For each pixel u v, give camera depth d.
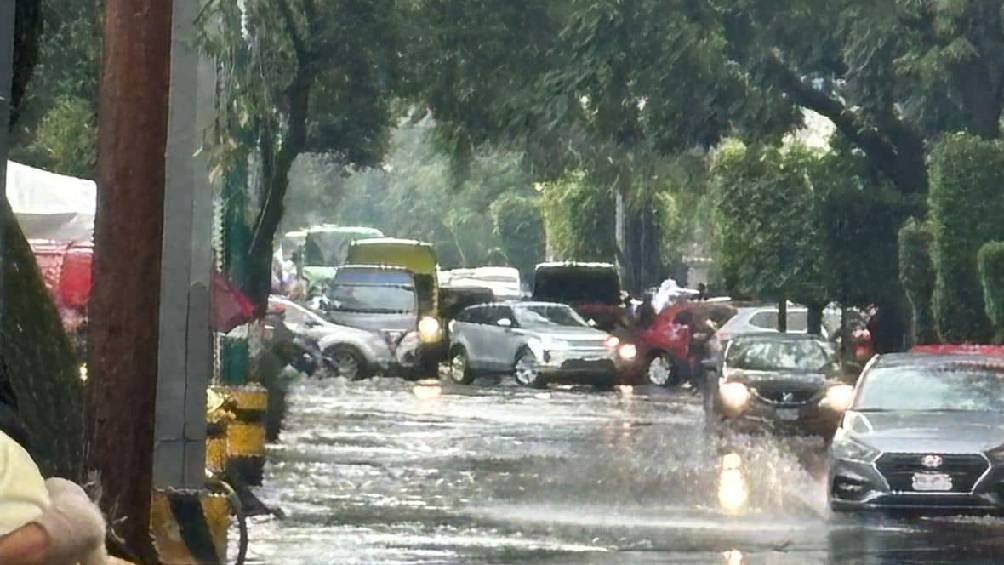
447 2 71.31
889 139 70.69
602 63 64.12
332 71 65.75
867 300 73.44
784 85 67.75
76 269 38.44
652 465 48.72
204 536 24.66
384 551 32.34
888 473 36.53
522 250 190.75
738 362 59.12
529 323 83.94
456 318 87.00
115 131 23.86
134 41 23.83
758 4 64.56
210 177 25.55
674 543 33.88
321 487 42.56
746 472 47.12
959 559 32.03
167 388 25.58
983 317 59.94
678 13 63.66
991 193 59.97
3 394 9.33
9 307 14.81
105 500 22.95
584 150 86.75
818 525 36.66
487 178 167.25
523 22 72.00
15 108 11.93
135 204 23.81
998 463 36.16
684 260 156.25
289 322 83.94
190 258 25.77
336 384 81.38
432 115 77.38
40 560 7.97
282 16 29.75
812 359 59.12
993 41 63.53
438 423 61.50
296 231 194.38
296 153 62.25
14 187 39.84
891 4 62.97
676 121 66.06
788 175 74.38
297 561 30.86
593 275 101.38
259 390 39.31
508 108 70.06
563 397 75.75
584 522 36.84
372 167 83.50
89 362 23.73
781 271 73.94
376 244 100.44
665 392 80.00
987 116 65.06
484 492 42.19
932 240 61.69
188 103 25.58
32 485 8.01
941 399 39.72
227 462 35.22
